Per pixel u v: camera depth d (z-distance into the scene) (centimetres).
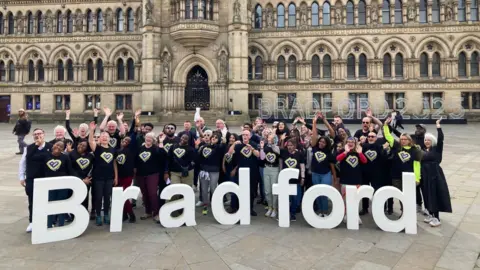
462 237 796
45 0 4688
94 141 906
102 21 4675
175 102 4097
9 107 4919
